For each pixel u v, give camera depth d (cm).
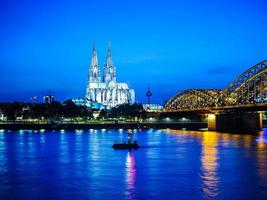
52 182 8925
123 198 7612
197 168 10538
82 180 9100
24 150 15538
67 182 8912
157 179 9150
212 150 14738
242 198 7556
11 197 7731
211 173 9806
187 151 14550
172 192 7994
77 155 13638
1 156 13525
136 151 14750
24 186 8556
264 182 8750
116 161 11988
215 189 8181
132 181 8950
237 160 11938
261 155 13088
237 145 16500
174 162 11669
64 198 7644
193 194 7825
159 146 16675
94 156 13275
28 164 11544
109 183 8769
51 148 16275
